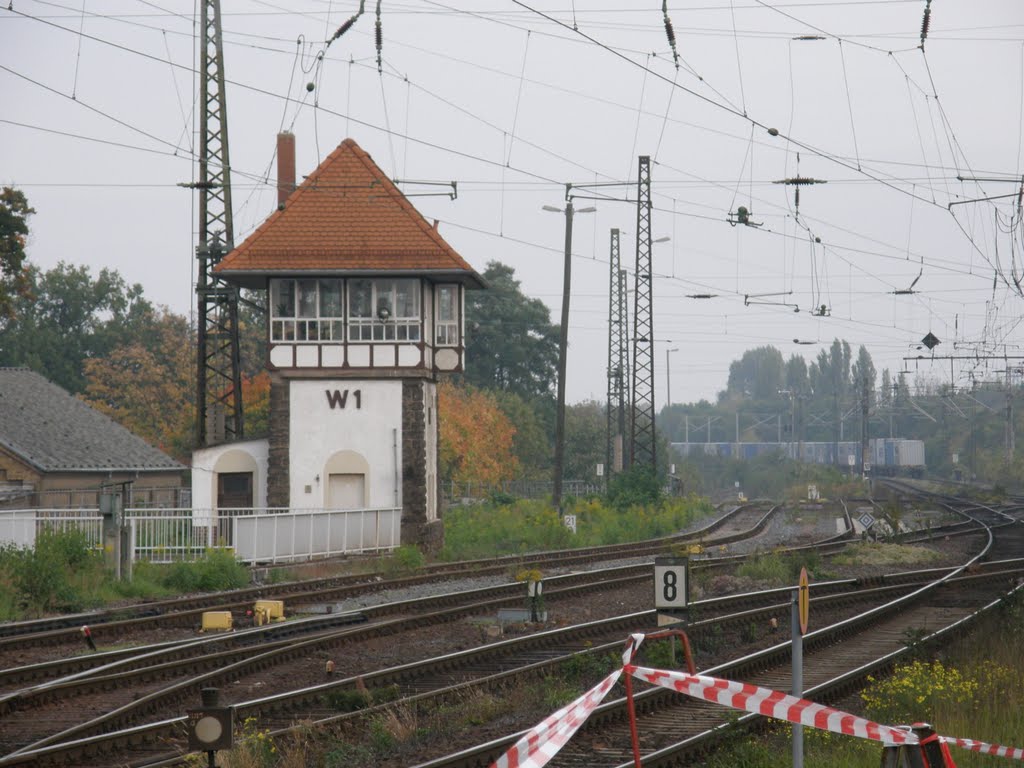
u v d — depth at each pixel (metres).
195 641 74.00
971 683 58.44
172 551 123.81
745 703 25.58
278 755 46.88
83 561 104.62
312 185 153.75
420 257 148.12
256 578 117.38
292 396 149.00
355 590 106.94
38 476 181.50
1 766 43.06
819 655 75.31
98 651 73.69
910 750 26.02
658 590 53.50
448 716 55.09
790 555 133.75
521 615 89.56
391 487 148.12
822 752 48.06
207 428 164.00
